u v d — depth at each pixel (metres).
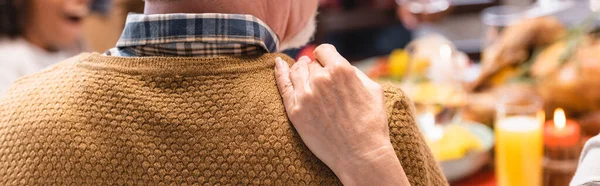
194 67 1.11
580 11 2.71
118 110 1.10
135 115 1.09
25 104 1.15
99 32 3.21
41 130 1.12
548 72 1.96
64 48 2.72
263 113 1.10
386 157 1.07
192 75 1.11
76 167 1.09
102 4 3.17
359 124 1.08
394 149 1.11
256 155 1.07
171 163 1.08
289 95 1.12
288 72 1.15
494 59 2.20
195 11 1.14
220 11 1.14
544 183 1.75
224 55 1.14
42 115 1.13
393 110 1.13
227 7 1.14
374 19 3.94
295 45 1.30
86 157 1.09
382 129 1.10
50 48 2.65
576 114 1.93
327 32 3.93
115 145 1.09
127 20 1.17
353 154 1.08
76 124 1.11
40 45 2.59
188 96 1.10
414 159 1.12
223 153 1.07
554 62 1.97
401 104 1.13
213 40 1.12
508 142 1.72
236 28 1.13
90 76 1.13
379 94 1.12
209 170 1.07
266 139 1.08
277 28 1.20
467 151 1.80
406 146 1.12
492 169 1.89
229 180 1.07
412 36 3.76
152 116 1.09
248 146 1.07
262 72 1.15
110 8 3.14
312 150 1.10
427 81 2.35
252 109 1.10
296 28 1.24
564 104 1.91
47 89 1.15
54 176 1.10
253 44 1.14
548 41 2.16
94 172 1.09
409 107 1.14
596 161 1.13
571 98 1.89
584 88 1.87
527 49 2.18
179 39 1.12
